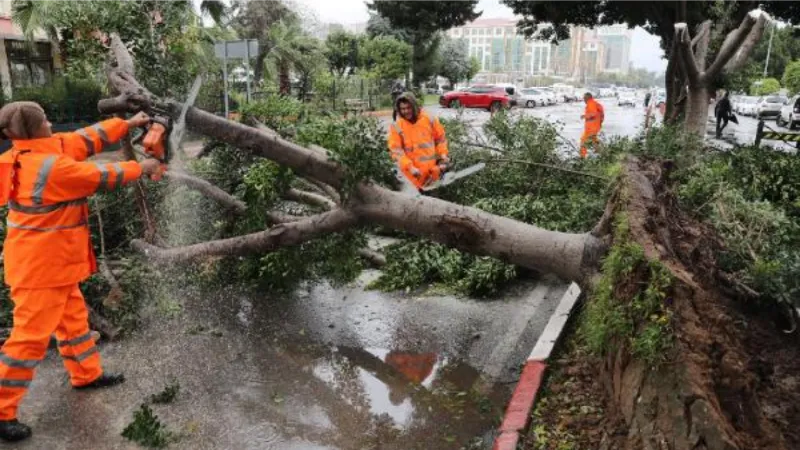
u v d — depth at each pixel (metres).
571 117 32.75
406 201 4.96
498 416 4.18
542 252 4.59
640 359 3.23
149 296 5.88
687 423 2.93
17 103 3.69
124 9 6.88
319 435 3.91
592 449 3.45
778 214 5.16
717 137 22.59
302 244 5.75
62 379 4.52
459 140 8.72
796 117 27.80
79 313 4.23
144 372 4.66
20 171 3.63
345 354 5.11
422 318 5.88
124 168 3.94
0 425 3.69
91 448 3.68
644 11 15.41
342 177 4.98
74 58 7.46
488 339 5.42
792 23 15.68
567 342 4.86
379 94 34.22
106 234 6.20
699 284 3.95
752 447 2.94
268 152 4.96
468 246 4.82
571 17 16.91
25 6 14.92
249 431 3.92
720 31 12.95
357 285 6.78
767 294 4.49
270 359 4.98
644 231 3.85
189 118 4.83
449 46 53.59
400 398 4.42
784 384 3.81
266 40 26.44
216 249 5.55
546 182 8.38
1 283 5.11
